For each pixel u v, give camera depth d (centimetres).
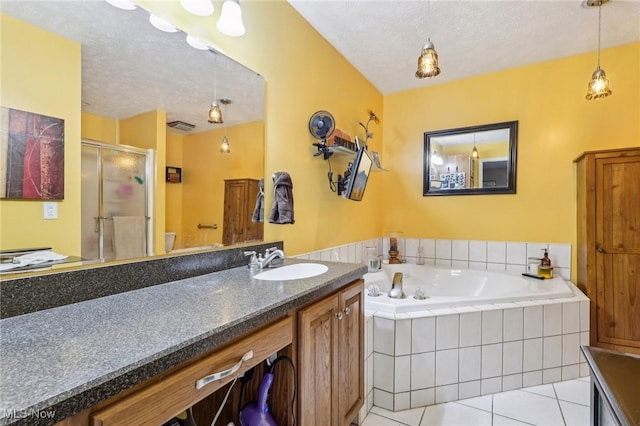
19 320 83
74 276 99
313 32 228
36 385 52
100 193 111
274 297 105
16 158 90
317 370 123
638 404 73
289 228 206
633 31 235
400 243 348
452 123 323
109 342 69
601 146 265
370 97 322
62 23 101
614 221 233
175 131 137
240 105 169
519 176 296
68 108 102
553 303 210
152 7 127
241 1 169
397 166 350
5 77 88
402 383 186
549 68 283
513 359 203
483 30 232
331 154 240
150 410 65
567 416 177
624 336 230
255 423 110
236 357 85
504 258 301
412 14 213
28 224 92
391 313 192
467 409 185
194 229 145
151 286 121
